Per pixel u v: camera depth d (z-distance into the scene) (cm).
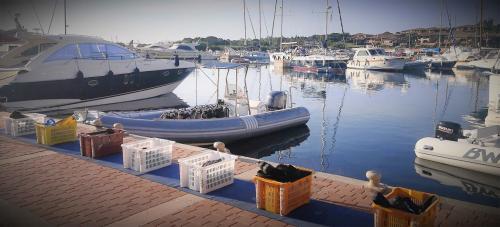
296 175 614
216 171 698
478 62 3738
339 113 2231
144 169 800
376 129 1780
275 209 597
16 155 933
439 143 1216
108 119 1362
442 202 629
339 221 570
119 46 2278
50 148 1002
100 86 2175
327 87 3734
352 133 1697
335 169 1188
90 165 850
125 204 632
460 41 5206
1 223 557
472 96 3031
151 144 880
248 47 7694
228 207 621
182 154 948
